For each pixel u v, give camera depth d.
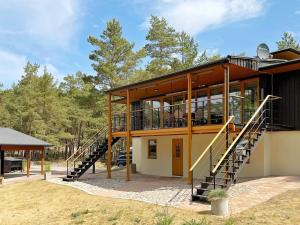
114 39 40.78
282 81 16.06
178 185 15.13
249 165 15.73
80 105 44.69
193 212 9.98
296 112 15.43
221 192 9.72
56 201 14.51
